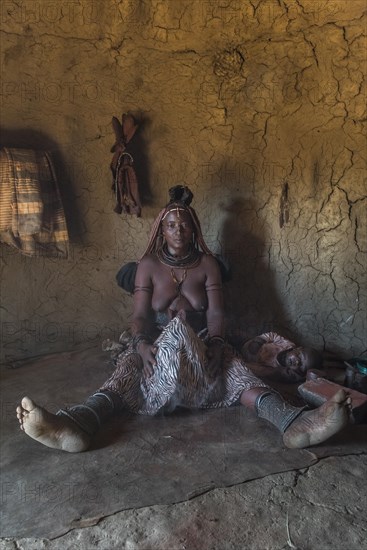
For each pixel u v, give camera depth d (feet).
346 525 6.62
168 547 6.28
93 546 6.33
